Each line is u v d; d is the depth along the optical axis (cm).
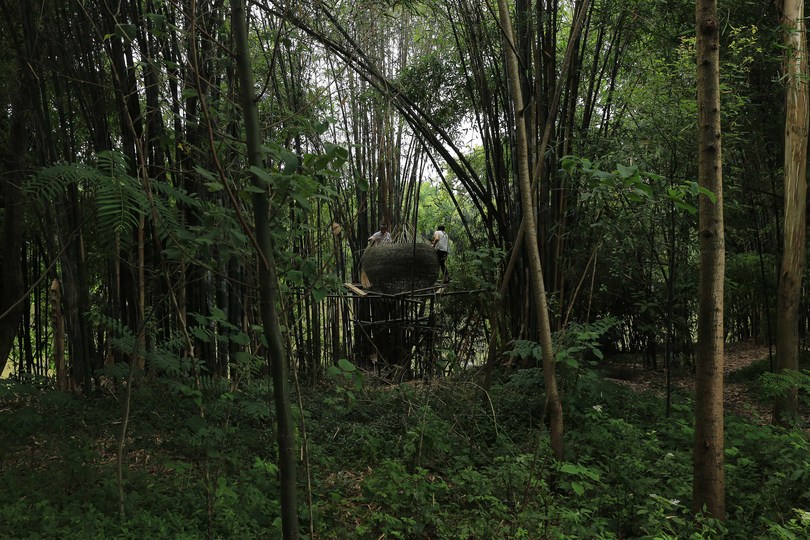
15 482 326
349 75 686
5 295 616
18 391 367
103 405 486
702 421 346
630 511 354
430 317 707
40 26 456
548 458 401
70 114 489
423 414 449
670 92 562
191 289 542
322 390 607
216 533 292
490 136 725
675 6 647
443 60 789
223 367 541
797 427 508
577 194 609
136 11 427
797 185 555
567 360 409
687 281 689
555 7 638
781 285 566
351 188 334
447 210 1324
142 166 222
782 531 310
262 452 402
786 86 569
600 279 715
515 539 311
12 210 597
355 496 372
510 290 700
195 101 450
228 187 186
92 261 585
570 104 638
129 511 305
